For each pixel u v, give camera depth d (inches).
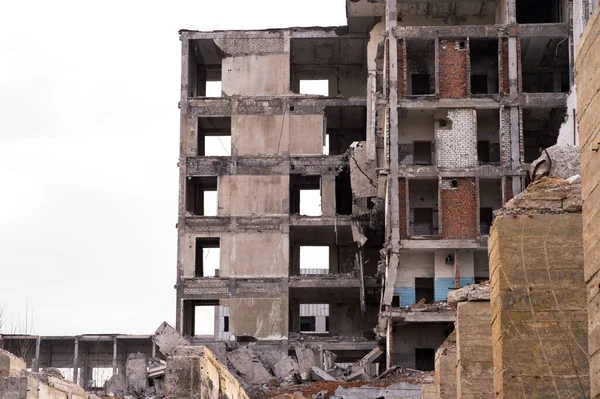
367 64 3745.1
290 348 3570.4
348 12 3627.0
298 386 2807.6
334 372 3139.8
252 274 3649.1
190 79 3818.9
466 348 886.4
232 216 3690.9
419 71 3319.4
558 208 709.9
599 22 524.7
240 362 3127.5
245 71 3791.8
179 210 3698.3
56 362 3533.5
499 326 704.4
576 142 3068.4
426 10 3412.9
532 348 693.9
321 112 3759.8
